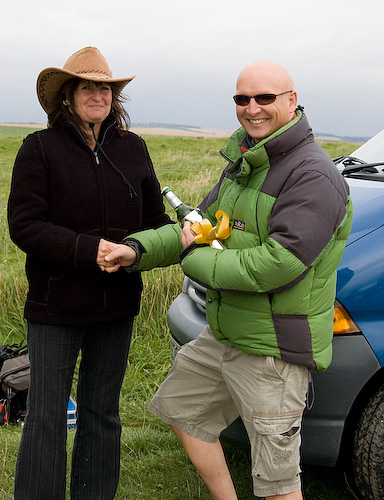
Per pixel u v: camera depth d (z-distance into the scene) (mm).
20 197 2383
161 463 3314
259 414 2346
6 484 3020
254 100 2297
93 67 2416
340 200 2225
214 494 2645
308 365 2301
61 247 2361
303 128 2283
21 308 5062
